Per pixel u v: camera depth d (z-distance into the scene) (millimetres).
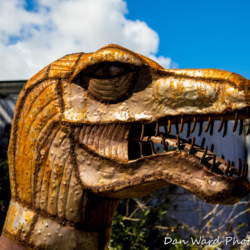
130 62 1102
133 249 4434
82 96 1170
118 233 4332
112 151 1124
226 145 6453
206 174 1000
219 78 1042
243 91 999
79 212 1169
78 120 1146
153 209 5602
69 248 1171
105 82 1134
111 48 1132
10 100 6414
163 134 1178
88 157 1140
